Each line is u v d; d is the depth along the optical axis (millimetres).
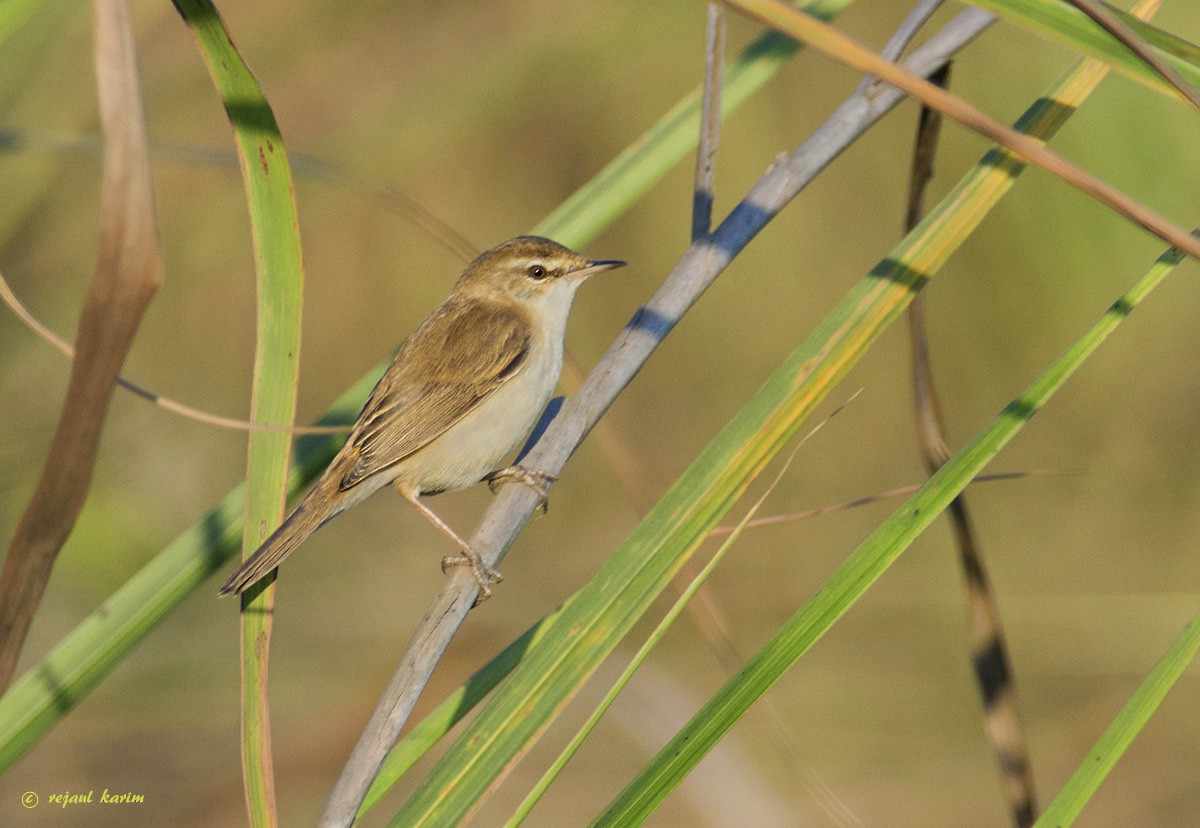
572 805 11688
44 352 10680
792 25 3717
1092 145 12320
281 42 11578
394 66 11680
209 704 11391
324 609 13016
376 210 15164
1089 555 13680
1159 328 14203
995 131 3844
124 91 3160
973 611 6156
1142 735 12086
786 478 15188
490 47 11789
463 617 5270
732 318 15664
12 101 9500
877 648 13375
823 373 4938
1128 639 12352
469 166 14727
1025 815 5984
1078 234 13789
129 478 12242
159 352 14352
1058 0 4242
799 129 14469
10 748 4945
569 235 6242
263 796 4688
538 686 4410
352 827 4535
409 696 4875
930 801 11211
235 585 4762
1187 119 11836
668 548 4605
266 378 4980
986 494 14664
